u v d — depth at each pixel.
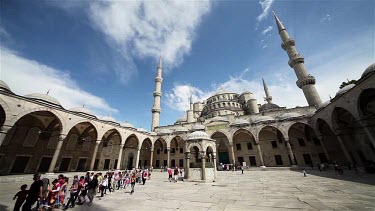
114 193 13.21
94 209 8.78
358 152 26.64
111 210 8.56
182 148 44.78
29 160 24.62
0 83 20.97
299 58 39.22
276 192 11.71
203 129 39.66
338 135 23.38
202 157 19.39
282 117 34.12
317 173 22.52
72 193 9.12
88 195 9.76
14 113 17.92
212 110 53.53
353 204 8.00
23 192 7.52
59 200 9.09
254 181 17.84
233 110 50.22
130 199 10.96
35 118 25.28
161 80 57.16
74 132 30.97
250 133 35.38
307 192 11.24
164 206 9.08
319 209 7.49
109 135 36.41
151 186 16.64
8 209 8.52
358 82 17.50
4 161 22.16
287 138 31.64
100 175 12.77
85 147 32.78
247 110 51.06
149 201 10.30
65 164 29.05
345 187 12.26
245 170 32.44
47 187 8.58
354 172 20.62
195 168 19.80
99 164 34.66
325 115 25.61
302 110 36.38
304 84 37.56
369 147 24.70
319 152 32.31
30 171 24.52
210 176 19.08
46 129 26.91
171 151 45.62
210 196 11.15
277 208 7.93
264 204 8.72
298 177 19.59
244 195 11.10
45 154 26.53
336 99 21.91
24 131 24.52
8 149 22.66
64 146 29.33
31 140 25.14
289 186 13.94
